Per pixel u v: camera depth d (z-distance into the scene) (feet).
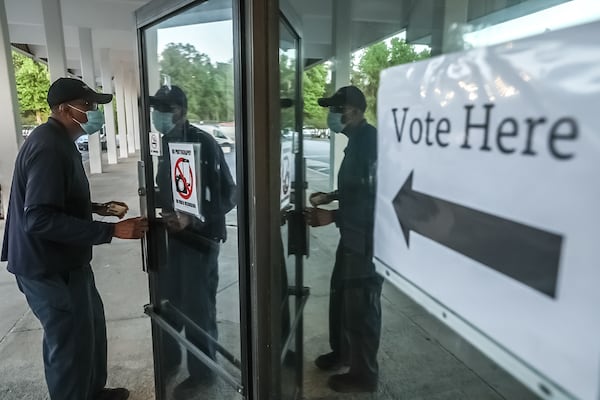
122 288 12.96
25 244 6.06
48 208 5.89
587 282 2.13
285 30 4.77
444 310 3.22
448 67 2.99
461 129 2.89
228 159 5.73
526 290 2.49
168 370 7.28
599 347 2.10
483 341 2.86
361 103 4.31
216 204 6.06
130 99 69.10
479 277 2.83
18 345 9.62
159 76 6.50
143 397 7.82
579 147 2.13
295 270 5.50
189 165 6.11
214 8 5.24
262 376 4.92
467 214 2.88
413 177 3.46
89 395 7.04
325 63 4.70
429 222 3.30
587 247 2.12
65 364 6.46
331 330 5.44
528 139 2.40
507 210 2.56
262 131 4.42
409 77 3.45
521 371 2.59
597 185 2.05
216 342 6.28
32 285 6.22
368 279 4.62
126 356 9.18
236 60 4.50
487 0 3.91
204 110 5.82
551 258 2.31
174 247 6.88
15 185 6.18
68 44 47.62
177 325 6.95
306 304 5.56
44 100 84.12
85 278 6.75
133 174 40.29
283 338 5.41
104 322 7.58
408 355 4.27
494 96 2.61
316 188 5.09
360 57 4.33
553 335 2.35
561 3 3.80
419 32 3.98
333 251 5.10
